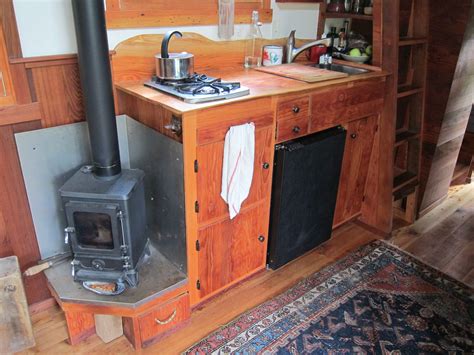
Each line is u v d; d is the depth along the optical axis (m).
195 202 1.72
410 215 2.84
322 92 2.04
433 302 2.09
